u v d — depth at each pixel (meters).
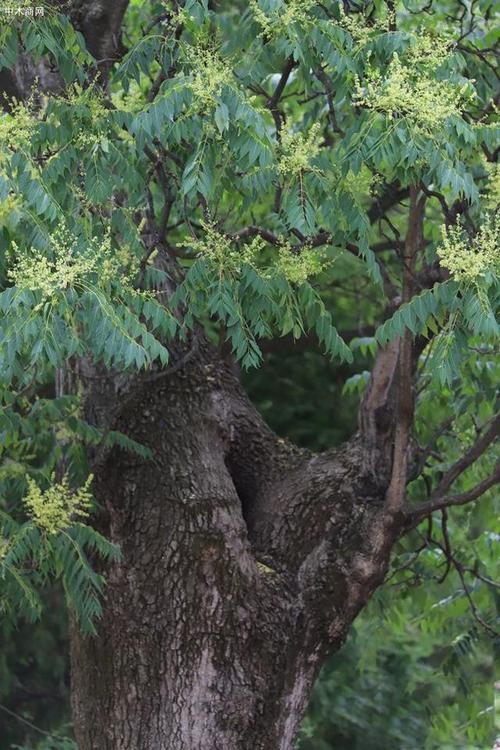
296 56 8.73
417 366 12.09
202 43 9.16
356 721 20.69
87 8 10.58
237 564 10.95
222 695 10.89
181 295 9.18
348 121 12.13
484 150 10.20
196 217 14.05
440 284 8.67
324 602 11.19
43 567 10.09
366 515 11.25
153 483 10.95
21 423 10.46
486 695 15.33
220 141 8.75
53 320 7.81
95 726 11.18
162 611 10.89
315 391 24.80
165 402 11.16
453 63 9.01
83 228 8.91
